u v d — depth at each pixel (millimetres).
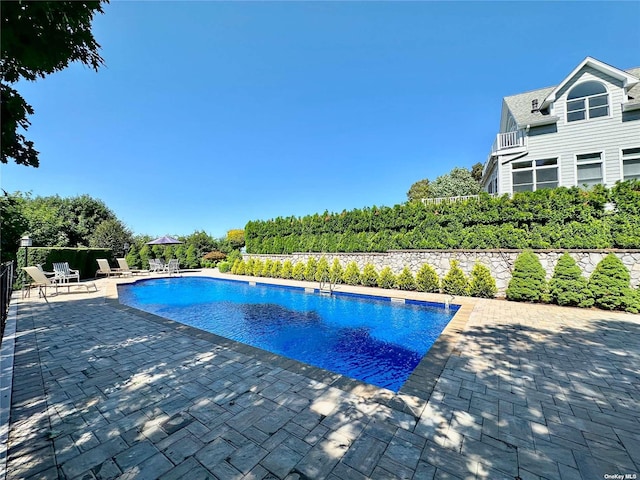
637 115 11805
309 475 2104
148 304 11156
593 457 2303
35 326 6414
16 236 6164
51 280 11594
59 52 2705
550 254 9320
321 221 16156
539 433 2605
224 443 2486
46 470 2186
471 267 10742
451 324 6312
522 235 9938
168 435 2605
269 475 2109
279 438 2541
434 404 3092
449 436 2553
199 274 19797
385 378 5082
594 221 8898
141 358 4512
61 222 21281
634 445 2447
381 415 2889
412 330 7680
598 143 12398
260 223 19797
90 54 2924
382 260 13219
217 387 3535
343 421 2789
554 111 13234
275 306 10609
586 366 4086
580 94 12906
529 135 13617
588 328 5969
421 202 12734
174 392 3418
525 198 10023
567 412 2947
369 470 2146
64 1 2359
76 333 5871
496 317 6918
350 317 8945
